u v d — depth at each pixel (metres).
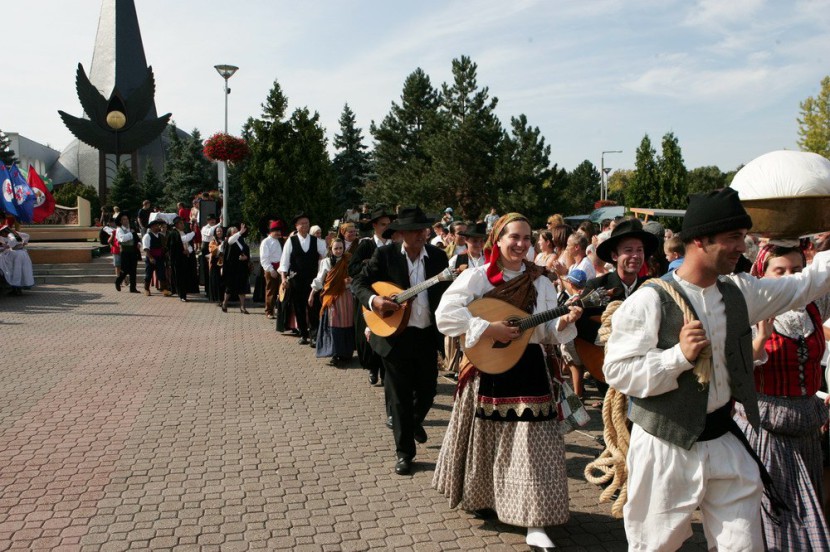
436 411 6.64
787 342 3.27
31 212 24.14
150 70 53.03
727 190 2.63
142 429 5.90
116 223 23.67
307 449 5.45
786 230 3.13
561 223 7.90
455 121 39.12
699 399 2.64
